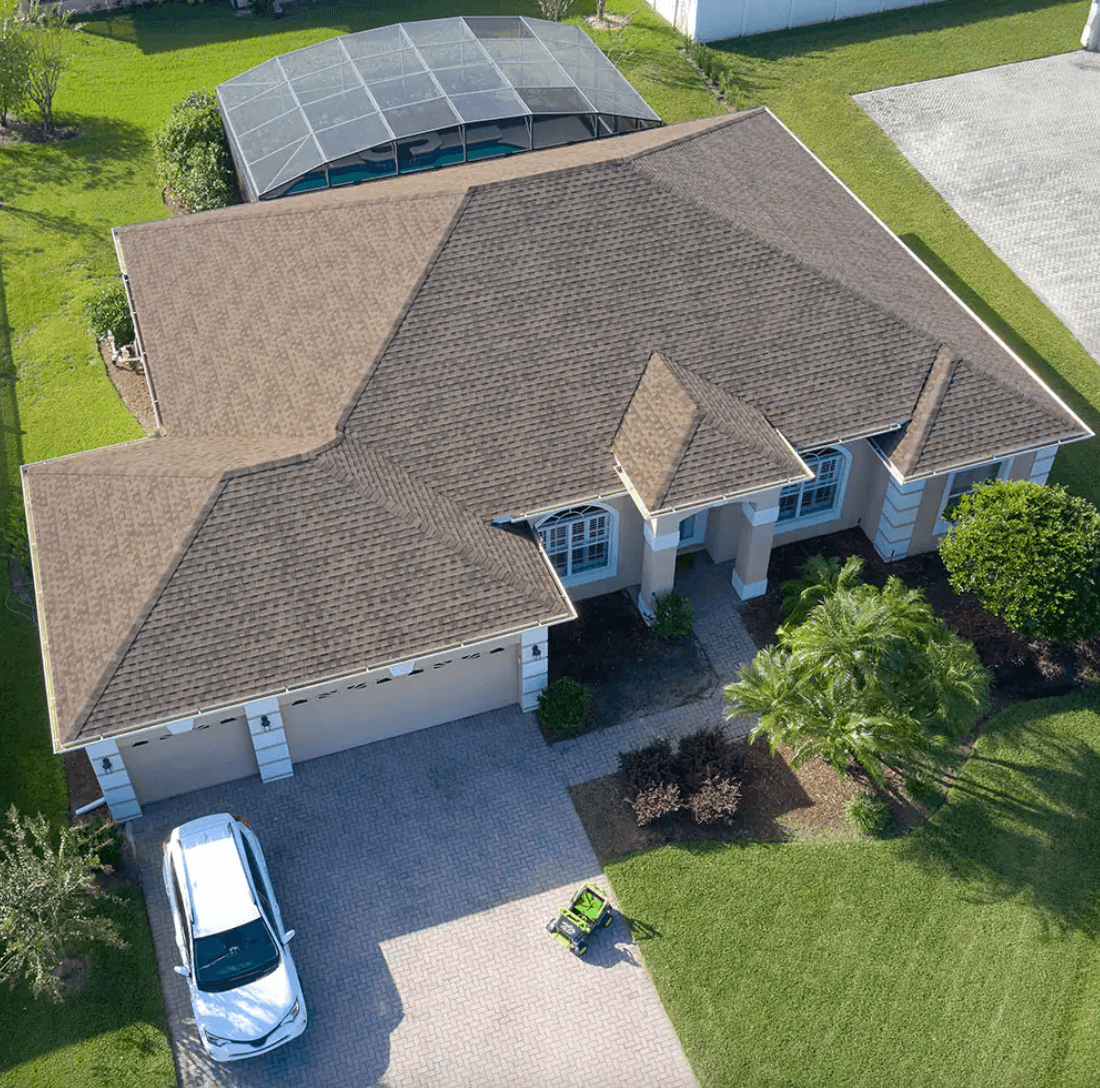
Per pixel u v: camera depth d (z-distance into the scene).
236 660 24.94
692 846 26.45
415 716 28.38
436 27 44.62
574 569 30.80
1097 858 26.02
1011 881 25.69
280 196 38.78
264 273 32.09
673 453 27.94
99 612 25.42
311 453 27.06
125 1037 23.86
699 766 27.28
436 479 27.81
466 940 25.16
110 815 26.78
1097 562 26.69
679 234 30.77
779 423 29.20
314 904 25.72
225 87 43.66
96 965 24.81
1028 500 27.42
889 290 32.06
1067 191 44.47
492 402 28.67
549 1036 23.81
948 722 25.86
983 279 40.91
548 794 27.48
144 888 25.94
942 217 43.41
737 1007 24.05
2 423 36.44
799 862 26.11
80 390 37.44
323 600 25.70
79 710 24.14
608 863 26.27
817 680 25.77
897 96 48.97
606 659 30.00
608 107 41.19
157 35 54.09
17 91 46.41
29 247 42.66
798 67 50.59
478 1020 24.05
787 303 30.47
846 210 35.44
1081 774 27.44
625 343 29.56
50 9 49.78
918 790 26.88
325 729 27.56
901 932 24.98
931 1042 23.50
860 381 29.95
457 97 40.53
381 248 31.12
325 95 41.44
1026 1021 23.73
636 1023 23.94
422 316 29.31
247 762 27.61
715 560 32.09
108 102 49.88
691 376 29.30
